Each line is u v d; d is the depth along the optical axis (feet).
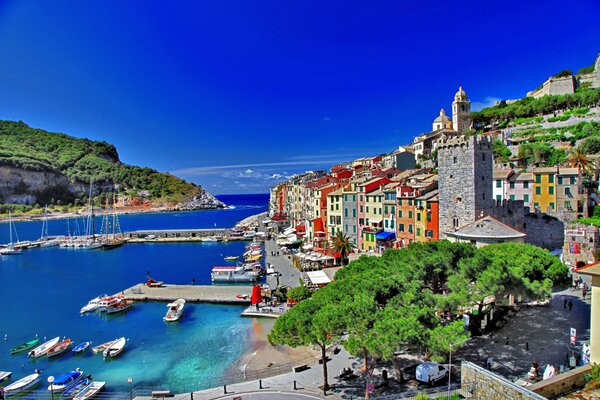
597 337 83.51
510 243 164.04
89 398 127.95
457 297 107.24
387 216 273.75
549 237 235.20
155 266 368.27
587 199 257.55
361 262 147.74
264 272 303.68
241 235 541.75
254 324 194.29
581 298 166.40
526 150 372.99
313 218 359.46
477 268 124.36
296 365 141.49
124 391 133.49
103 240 531.91
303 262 299.58
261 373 138.51
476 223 196.03
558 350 119.75
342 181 370.73
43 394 133.59
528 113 517.96
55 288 288.92
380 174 332.39
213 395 120.78
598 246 215.51
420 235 243.19
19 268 376.68
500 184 294.25
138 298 242.58
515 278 120.26
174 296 242.99
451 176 216.13
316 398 110.93
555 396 70.74
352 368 130.21
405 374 119.34
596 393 69.51
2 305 244.22
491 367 111.96
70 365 157.48
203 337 181.06
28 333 195.31
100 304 225.76
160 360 158.51
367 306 99.96
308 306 111.86
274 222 526.16
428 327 101.04
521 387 64.18
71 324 206.18
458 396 78.33
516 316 149.89
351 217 308.19
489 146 209.05
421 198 240.12
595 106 453.58
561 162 336.90
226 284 287.28
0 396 130.82
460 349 124.98
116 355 163.53
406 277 121.19
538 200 274.98
